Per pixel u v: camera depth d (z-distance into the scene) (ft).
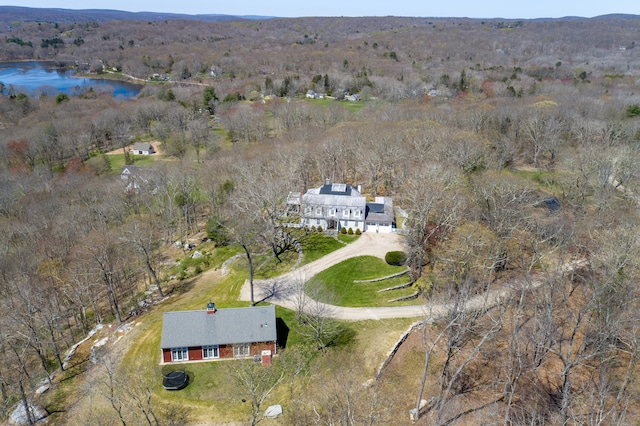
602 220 241.96
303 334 201.77
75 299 228.43
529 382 169.48
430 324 205.05
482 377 175.11
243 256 268.00
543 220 254.88
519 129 409.28
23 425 165.07
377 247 271.90
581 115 421.18
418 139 352.90
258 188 302.04
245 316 191.83
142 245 237.66
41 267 244.63
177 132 533.55
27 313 197.26
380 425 156.87
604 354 164.86
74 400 172.65
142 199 342.03
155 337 200.54
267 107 602.85
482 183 279.69
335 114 528.22
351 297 227.40
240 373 179.63
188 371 182.80
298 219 299.79
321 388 173.37
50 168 455.22
